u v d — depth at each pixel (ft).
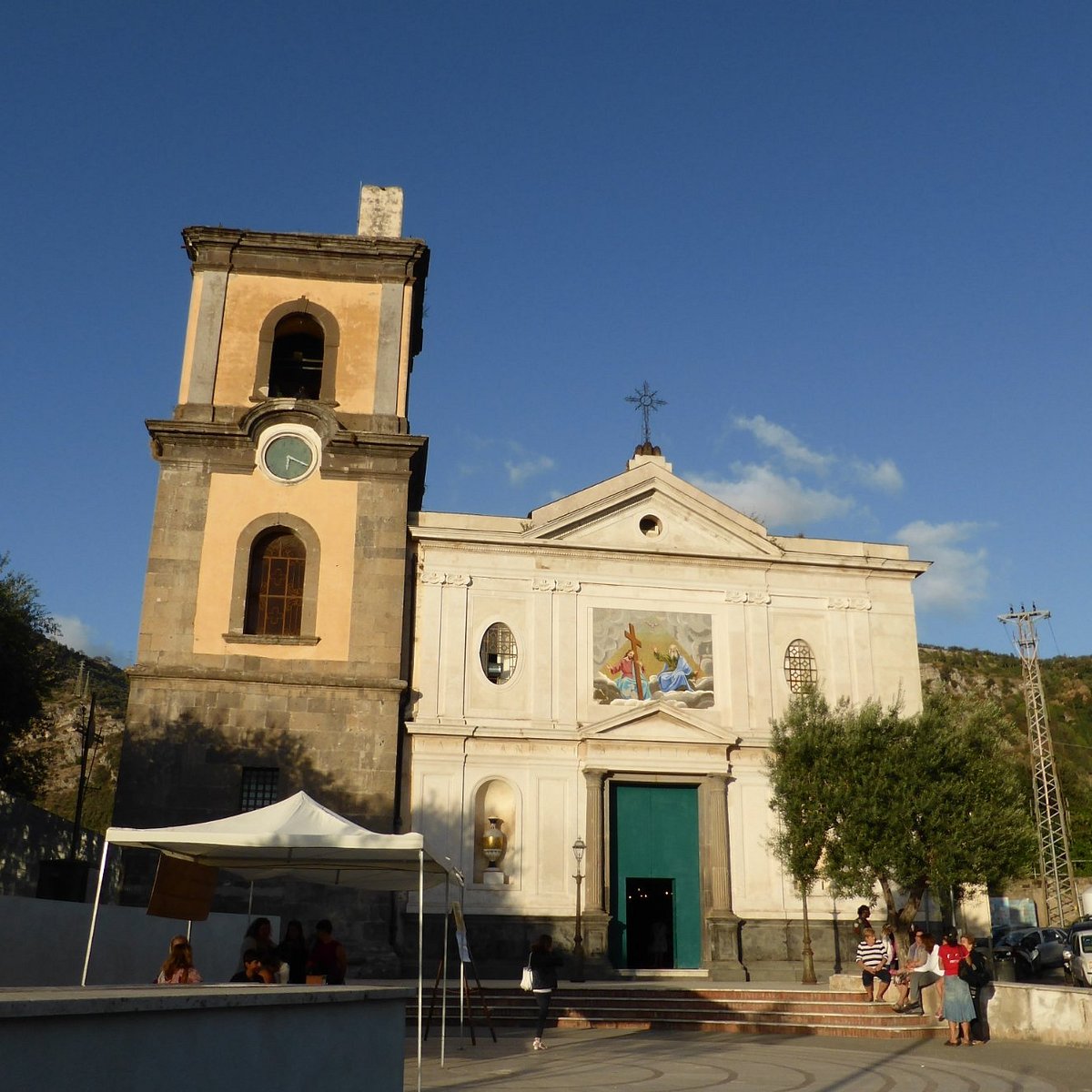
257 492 105.91
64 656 297.53
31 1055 20.18
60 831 108.06
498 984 89.51
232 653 101.19
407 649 105.29
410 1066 59.67
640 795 107.34
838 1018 80.89
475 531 108.58
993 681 413.39
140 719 98.12
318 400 110.63
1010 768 98.12
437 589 107.14
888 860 91.45
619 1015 83.82
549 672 107.34
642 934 109.70
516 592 109.09
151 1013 22.79
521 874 101.50
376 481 107.45
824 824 95.50
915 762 94.38
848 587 116.67
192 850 60.90
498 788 104.17
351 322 113.09
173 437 106.01
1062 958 137.90
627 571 112.06
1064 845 199.41
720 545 115.03
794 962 103.45
